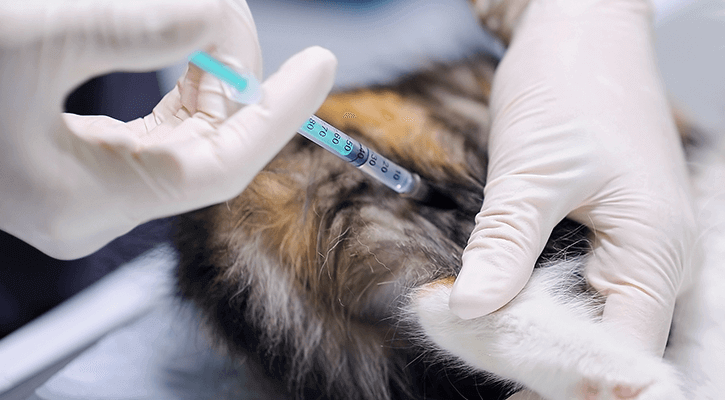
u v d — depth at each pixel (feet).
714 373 2.57
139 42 1.51
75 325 3.54
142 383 3.18
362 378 2.79
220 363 3.05
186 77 2.24
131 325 3.43
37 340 3.49
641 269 2.52
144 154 1.78
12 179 1.68
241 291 2.89
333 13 4.62
